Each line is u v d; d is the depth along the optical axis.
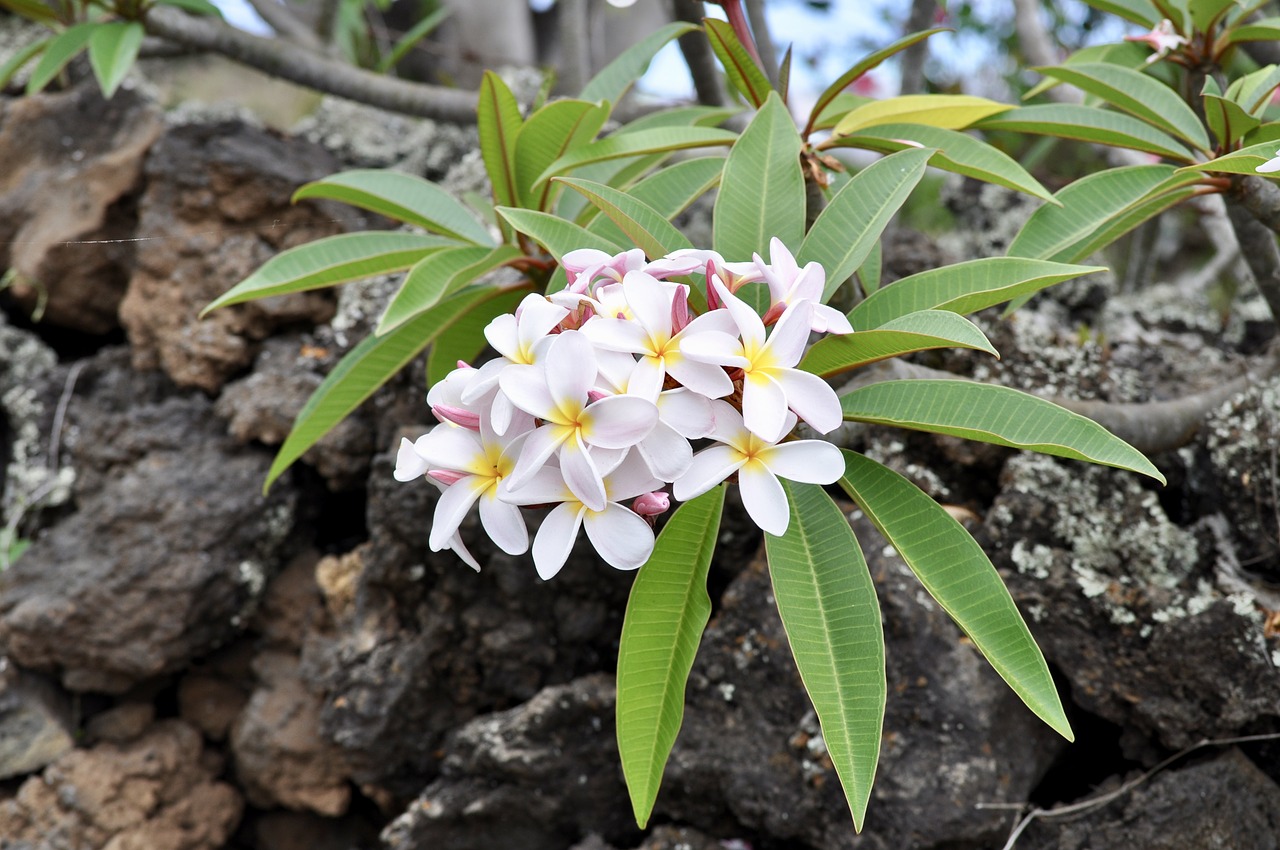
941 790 0.94
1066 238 0.87
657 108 1.40
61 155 1.39
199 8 1.27
